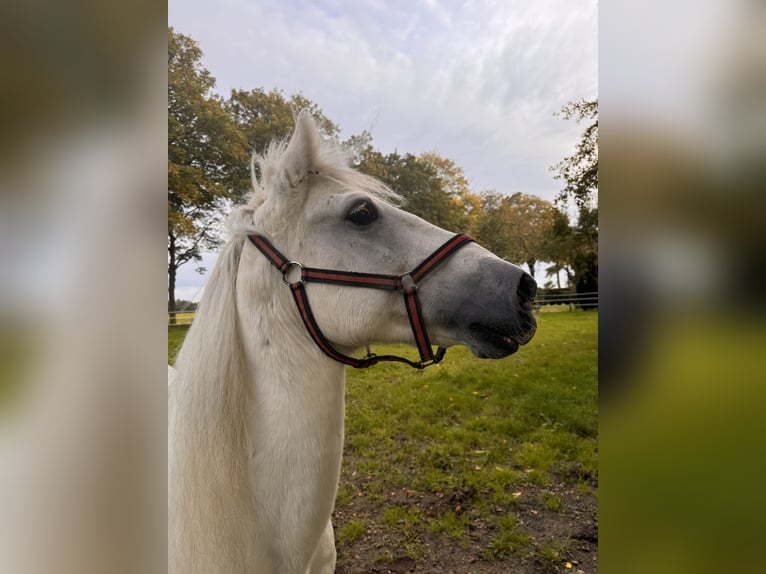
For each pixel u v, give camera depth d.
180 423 1.05
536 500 2.76
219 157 10.72
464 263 1.19
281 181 1.20
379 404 4.72
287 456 1.09
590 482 2.95
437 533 2.48
